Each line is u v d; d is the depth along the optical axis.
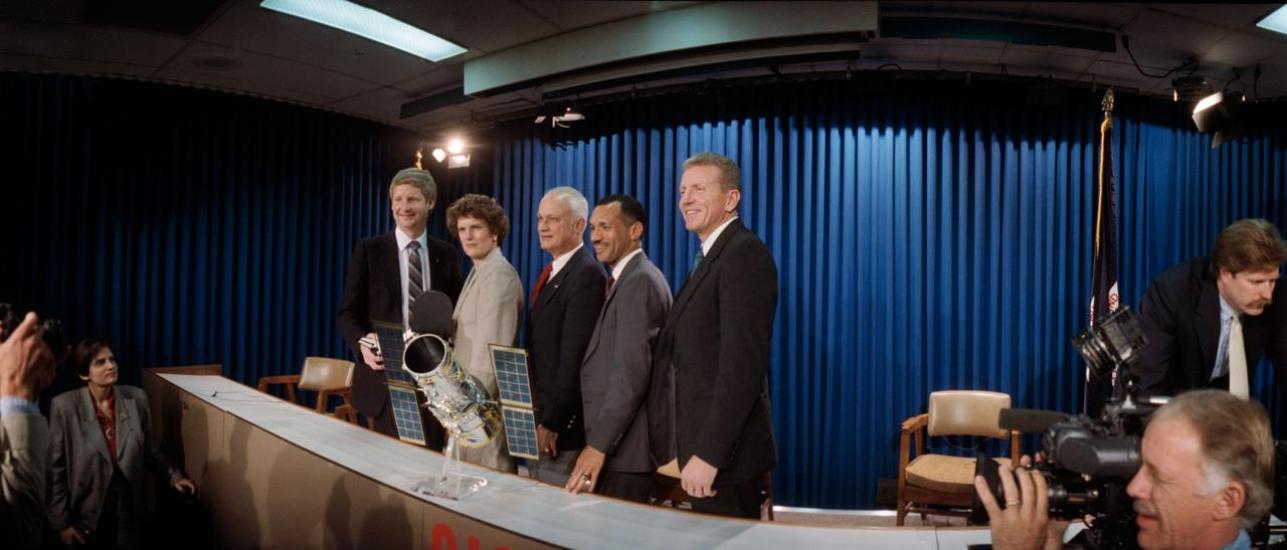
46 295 4.50
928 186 4.39
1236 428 0.93
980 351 4.43
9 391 1.49
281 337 5.23
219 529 2.63
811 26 3.31
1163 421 0.97
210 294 4.98
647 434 1.85
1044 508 1.02
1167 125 4.50
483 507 1.53
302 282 5.29
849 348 4.45
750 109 4.60
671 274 4.82
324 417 2.47
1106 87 4.34
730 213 1.80
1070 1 3.26
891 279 4.41
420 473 1.76
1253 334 2.06
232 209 5.01
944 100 4.39
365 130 5.55
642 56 3.57
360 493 1.75
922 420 3.66
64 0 3.37
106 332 4.67
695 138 4.76
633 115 4.96
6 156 4.39
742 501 1.68
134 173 4.71
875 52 3.97
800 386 4.54
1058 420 1.17
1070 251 4.45
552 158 5.28
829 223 4.48
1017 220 4.43
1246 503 0.93
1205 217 4.50
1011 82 4.29
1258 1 3.05
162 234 4.83
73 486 2.77
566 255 2.23
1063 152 4.41
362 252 2.77
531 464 2.11
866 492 4.42
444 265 2.82
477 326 2.03
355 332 2.66
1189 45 3.60
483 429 1.67
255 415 2.48
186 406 3.02
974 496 1.09
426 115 5.32
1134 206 4.46
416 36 3.81
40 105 4.46
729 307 1.65
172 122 4.80
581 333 2.07
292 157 5.24
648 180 4.94
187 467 3.02
